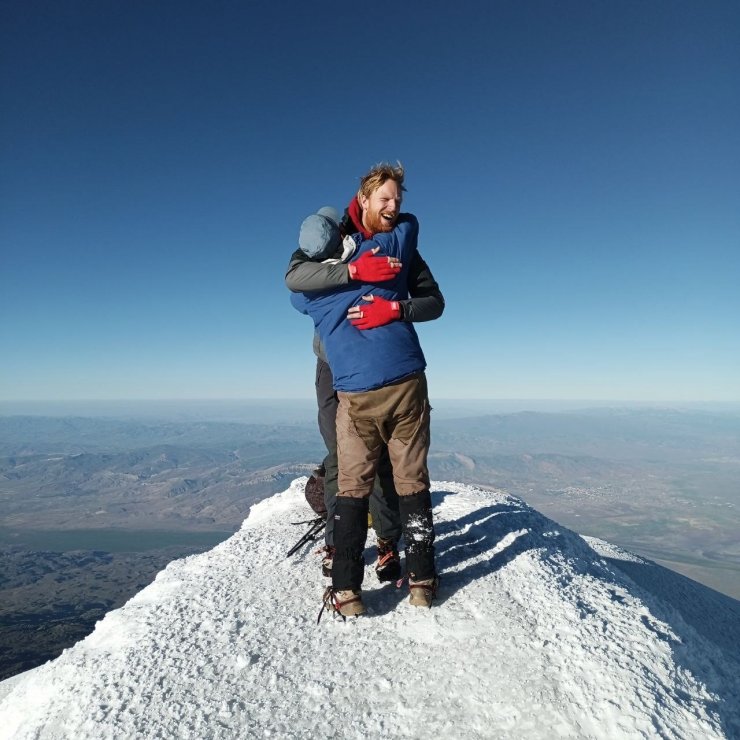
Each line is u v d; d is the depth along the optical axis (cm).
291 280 302
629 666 238
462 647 262
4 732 280
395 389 289
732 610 676
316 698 239
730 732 214
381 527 341
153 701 244
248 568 381
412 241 318
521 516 482
